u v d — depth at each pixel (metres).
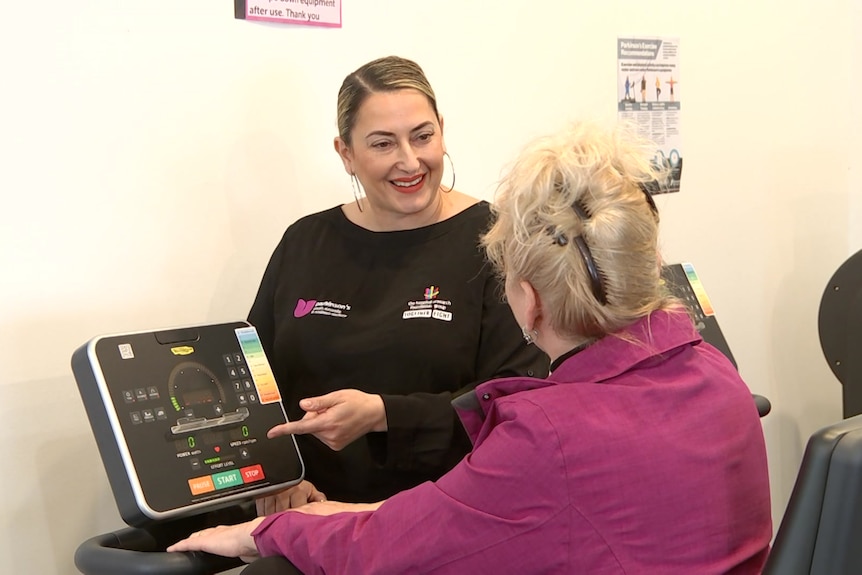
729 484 0.95
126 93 1.55
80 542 1.57
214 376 1.24
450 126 1.99
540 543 0.90
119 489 1.13
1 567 1.48
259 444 1.24
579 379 0.98
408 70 1.42
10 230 1.46
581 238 0.95
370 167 1.40
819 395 2.94
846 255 2.95
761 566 0.99
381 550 0.96
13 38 1.43
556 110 2.18
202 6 1.62
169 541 1.25
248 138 1.71
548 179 0.97
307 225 1.56
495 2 2.03
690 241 2.51
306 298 1.49
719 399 0.98
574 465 0.89
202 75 1.64
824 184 2.84
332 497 1.46
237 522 1.32
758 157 2.64
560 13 2.15
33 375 1.50
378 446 1.36
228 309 1.72
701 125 2.49
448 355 1.40
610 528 0.89
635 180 0.98
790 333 2.82
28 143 1.46
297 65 1.76
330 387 1.45
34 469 1.51
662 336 0.98
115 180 1.56
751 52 2.57
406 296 1.44
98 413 1.14
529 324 1.02
